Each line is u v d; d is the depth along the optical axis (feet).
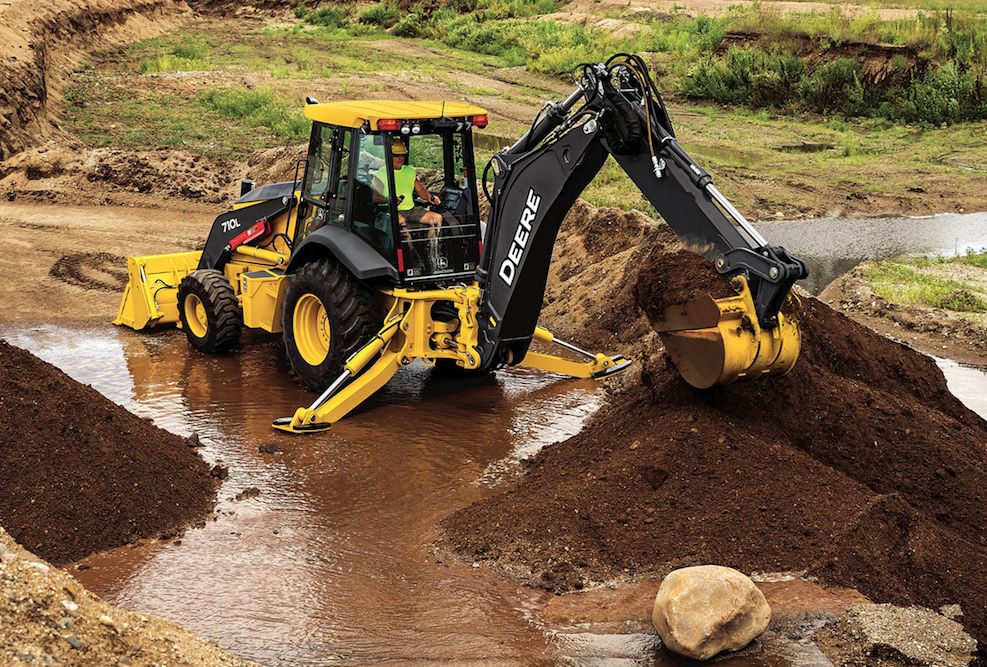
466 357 32.53
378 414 32.76
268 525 25.30
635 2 132.46
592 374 36.14
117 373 36.09
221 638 20.30
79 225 56.44
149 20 136.36
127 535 24.36
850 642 19.58
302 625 20.84
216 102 85.56
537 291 31.76
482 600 21.80
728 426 25.25
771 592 21.08
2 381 25.58
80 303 44.06
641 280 27.37
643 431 26.11
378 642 20.21
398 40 139.03
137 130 76.84
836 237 60.29
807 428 26.22
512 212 30.96
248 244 38.96
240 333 38.04
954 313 43.80
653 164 26.11
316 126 34.94
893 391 29.78
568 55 115.24
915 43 92.53
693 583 19.80
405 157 32.45
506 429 31.73
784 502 23.26
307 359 34.55
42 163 65.10
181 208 61.46
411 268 32.65
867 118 91.45
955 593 21.47
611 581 22.24
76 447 25.14
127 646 16.28
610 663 19.57
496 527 24.09
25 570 16.20
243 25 151.33
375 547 24.27
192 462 27.66
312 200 35.06
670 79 104.73
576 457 27.07
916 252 57.11
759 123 91.35
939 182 72.23
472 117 33.22
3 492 23.79
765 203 67.26
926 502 24.81
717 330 24.22
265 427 31.42
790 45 100.17
